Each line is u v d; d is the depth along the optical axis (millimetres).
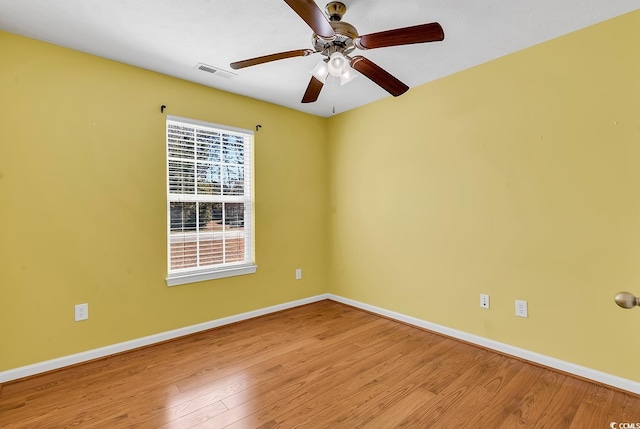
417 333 2967
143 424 1722
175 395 1988
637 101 1936
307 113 3846
